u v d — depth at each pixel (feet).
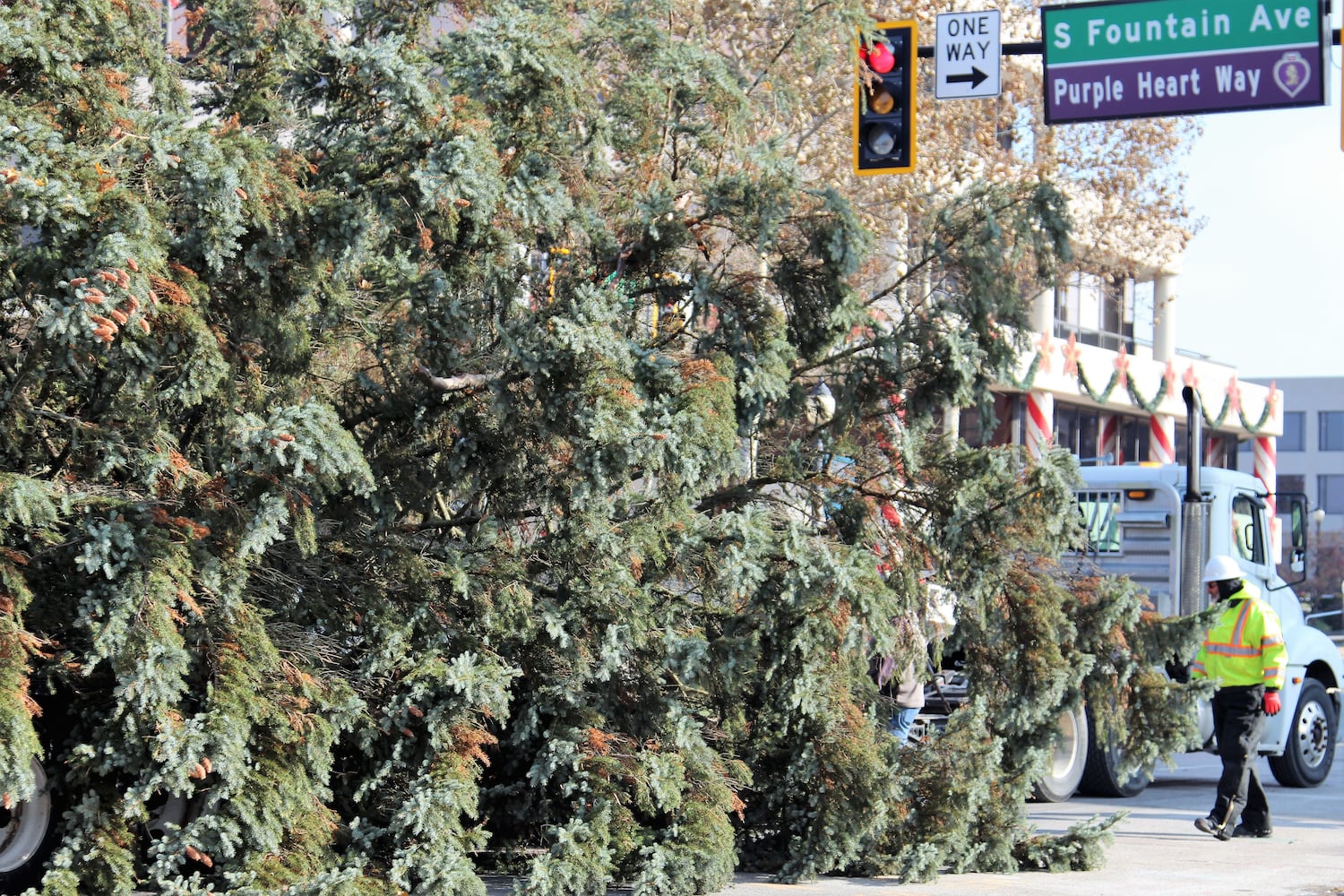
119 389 48.44
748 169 60.70
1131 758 66.44
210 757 46.57
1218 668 76.48
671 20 63.87
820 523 61.98
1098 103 89.30
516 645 56.18
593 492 53.42
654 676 56.65
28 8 45.65
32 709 43.50
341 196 51.60
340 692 50.11
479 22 54.65
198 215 47.06
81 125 47.19
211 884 47.29
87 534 45.24
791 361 60.54
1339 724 108.06
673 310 61.11
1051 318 226.99
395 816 50.01
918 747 62.39
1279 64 86.22
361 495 51.42
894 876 60.59
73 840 46.88
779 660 56.80
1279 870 65.10
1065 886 59.52
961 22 91.30
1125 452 263.29
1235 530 100.22
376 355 56.03
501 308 56.13
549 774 53.93
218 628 48.29
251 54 56.34
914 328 61.21
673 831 54.44
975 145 150.41
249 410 50.80
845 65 102.58
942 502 61.52
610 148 61.21
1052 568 66.28
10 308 48.29
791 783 59.47
